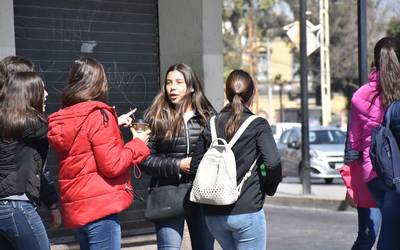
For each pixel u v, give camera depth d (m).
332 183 24.30
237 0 59.44
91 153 5.36
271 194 5.80
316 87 62.53
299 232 13.16
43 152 5.47
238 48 60.53
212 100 9.08
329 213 16.22
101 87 5.56
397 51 6.53
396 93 6.45
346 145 6.84
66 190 5.41
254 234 5.67
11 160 5.29
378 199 6.62
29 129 5.32
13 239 5.33
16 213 5.25
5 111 5.31
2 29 7.36
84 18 8.34
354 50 53.84
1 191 5.25
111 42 8.56
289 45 64.75
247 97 5.87
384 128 5.98
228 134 5.68
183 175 6.22
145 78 8.84
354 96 6.70
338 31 54.31
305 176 19.20
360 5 14.27
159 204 6.23
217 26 9.13
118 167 5.33
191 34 9.02
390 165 5.91
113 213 5.39
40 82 5.51
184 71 6.36
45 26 8.05
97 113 5.36
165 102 6.40
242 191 5.63
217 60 9.12
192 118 6.35
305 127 19.12
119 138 5.46
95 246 5.40
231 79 5.86
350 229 13.29
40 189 5.68
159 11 8.91
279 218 15.57
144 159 5.71
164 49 8.94
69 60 8.23
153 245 8.63
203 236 6.46
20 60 5.80
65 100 5.50
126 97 8.68
